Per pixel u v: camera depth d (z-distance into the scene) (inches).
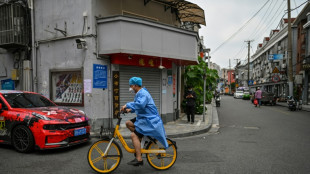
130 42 320.5
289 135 315.9
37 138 207.0
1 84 420.5
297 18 959.6
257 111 681.0
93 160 166.1
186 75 512.4
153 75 390.9
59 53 354.3
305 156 211.8
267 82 1530.5
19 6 376.2
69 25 344.5
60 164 183.5
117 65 344.5
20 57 397.1
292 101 706.2
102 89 333.1
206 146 251.1
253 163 190.2
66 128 216.7
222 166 181.9
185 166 181.6
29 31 383.2
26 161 190.9
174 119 433.4
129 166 180.7
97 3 330.6
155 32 346.6
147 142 169.8
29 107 241.6
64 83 359.9
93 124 322.3
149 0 393.4
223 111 681.0
